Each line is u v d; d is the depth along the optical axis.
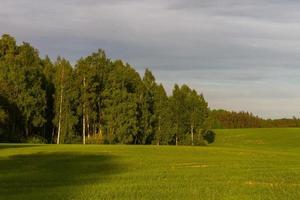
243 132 172.75
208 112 143.38
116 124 118.44
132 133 119.69
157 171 40.72
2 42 114.50
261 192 28.23
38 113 110.38
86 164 46.38
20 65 109.88
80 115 118.62
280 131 170.62
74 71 118.38
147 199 25.19
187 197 26.03
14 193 27.09
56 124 115.44
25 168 42.38
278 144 147.12
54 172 39.28
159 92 132.88
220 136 167.88
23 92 107.56
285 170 42.62
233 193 27.75
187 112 139.25
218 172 40.25
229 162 51.59
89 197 25.48
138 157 55.94
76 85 116.81
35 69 111.81
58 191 27.72
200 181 33.44
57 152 60.41
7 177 35.38
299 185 31.75
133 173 38.84
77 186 30.05
